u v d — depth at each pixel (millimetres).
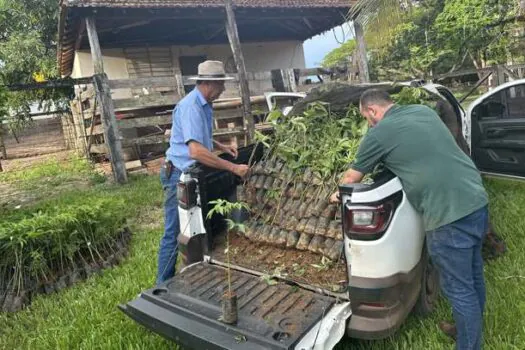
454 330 2650
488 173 5258
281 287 2643
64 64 13789
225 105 9766
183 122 3293
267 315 2352
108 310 3395
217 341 2209
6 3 15438
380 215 2252
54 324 3316
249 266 2922
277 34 14055
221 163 3264
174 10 8594
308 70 10383
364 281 2275
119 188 7840
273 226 3117
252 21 11203
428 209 2373
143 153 11008
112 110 8141
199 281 2803
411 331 2723
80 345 2979
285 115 3791
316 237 2865
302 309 2389
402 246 2363
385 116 2547
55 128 17500
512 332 2703
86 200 5516
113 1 7969
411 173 2373
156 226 5633
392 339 2689
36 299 3754
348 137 3369
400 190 2398
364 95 2715
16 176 10961
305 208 3006
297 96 5715
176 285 2764
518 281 3266
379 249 2254
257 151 3881
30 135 17250
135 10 8250
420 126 2404
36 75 15141
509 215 4516
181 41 12938
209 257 3111
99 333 3053
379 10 5891
